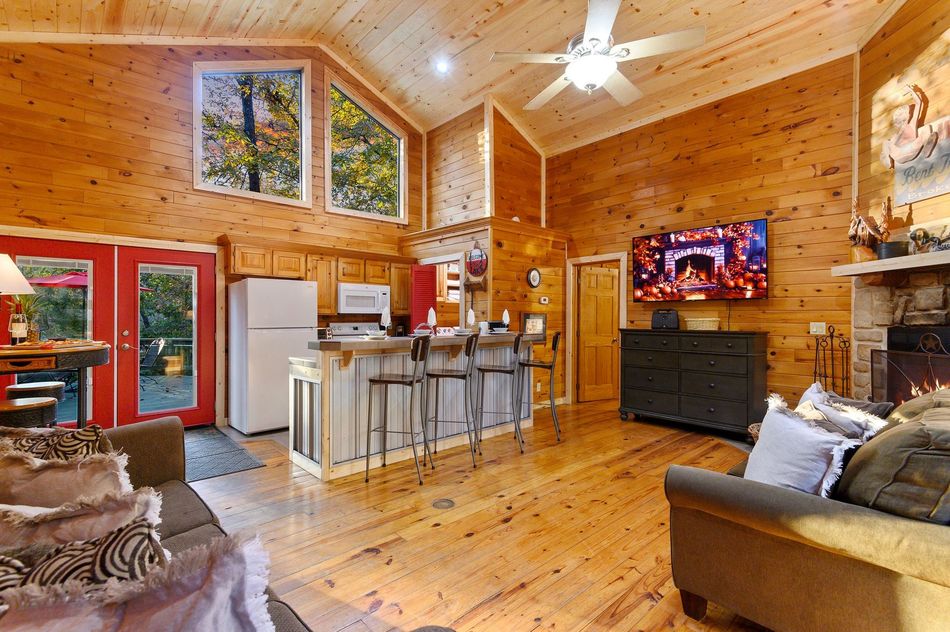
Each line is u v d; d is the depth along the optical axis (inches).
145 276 175.0
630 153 213.3
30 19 144.4
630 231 212.7
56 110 157.8
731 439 166.2
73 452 53.8
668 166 199.9
